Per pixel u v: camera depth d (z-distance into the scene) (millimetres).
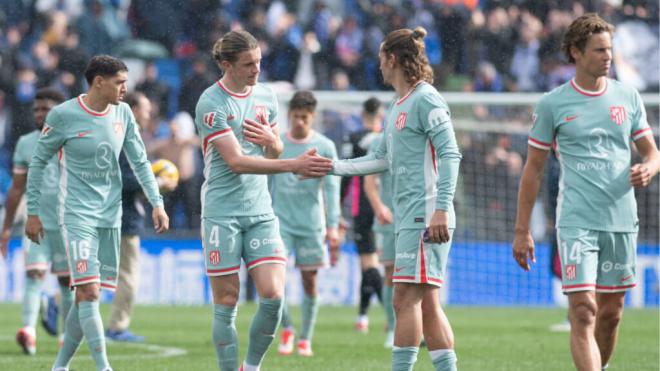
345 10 80438
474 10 78875
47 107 34062
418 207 23219
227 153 24438
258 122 25312
